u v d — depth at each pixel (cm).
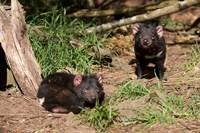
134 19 1516
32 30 1338
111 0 2014
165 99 982
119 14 1784
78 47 1318
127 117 941
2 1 1619
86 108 991
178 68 1261
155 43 1150
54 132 893
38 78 1077
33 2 1900
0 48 1105
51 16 1564
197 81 1101
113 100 1016
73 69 1227
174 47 1552
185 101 991
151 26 1165
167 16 1911
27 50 1086
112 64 1341
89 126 917
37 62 1098
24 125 922
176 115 934
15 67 1064
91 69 1275
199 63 1215
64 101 987
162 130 886
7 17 1102
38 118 950
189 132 872
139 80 1152
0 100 1016
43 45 1291
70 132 892
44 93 1008
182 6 1508
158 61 1179
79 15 1747
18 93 1069
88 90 982
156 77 1167
